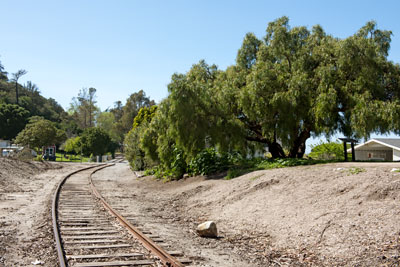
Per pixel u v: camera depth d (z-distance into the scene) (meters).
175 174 21.58
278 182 12.29
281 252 7.68
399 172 9.49
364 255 6.52
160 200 15.72
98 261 6.37
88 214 11.20
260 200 11.34
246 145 21.12
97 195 15.84
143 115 45.25
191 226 10.40
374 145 30.84
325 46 17.86
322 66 16.91
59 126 102.56
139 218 11.01
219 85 20.08
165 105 19.23
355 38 17.34
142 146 25.58
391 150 30.97
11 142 76.38
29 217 10.48
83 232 8.57
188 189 16.84
